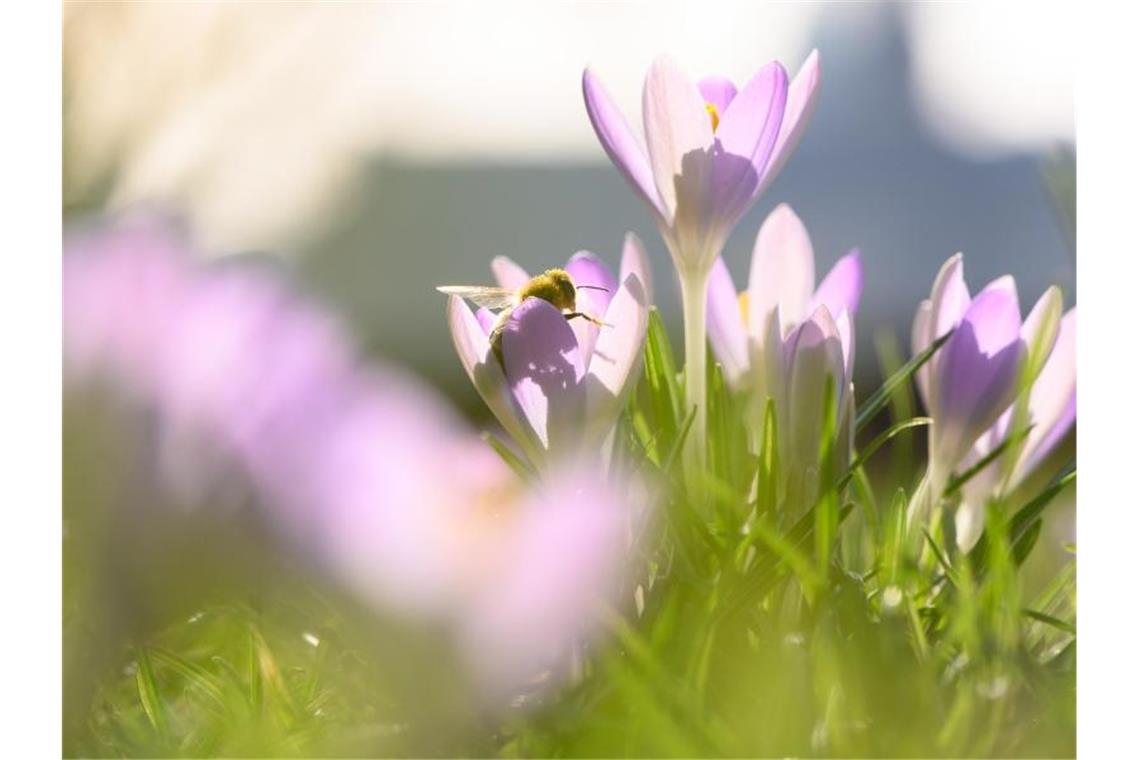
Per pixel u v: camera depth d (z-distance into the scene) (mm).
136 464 424
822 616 462
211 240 475
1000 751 456
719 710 460
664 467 477
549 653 452
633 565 469
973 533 501
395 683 446
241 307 424
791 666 455
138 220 436
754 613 471
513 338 465
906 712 453
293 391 423
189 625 495
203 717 480
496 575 440
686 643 464
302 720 467
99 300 424
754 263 507
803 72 486
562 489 471
